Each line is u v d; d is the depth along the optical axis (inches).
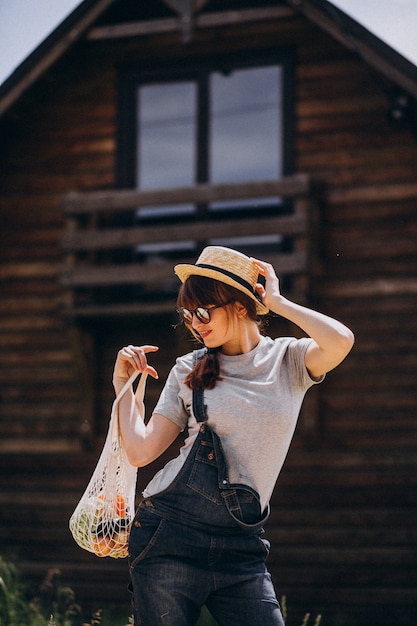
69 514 415.2
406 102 373.1
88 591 399.5
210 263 122.3
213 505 117.1
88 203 402.6
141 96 433.4
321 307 397.7
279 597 381.4
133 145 430.9
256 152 416.5
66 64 433.7
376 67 373.7
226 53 423.5
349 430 391.2
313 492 390.3
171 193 392.8
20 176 441.4
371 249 396.2
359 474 387.5
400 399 387.9
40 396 427.8
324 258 399.9
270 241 409.7
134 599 119.9
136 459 122.2
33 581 404.8
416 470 382.9
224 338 121.4
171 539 117.3
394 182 397.4
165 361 413.4
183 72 428.8
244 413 117.8
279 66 417.7
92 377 417.1
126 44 435.2
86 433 414.6
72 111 438.3
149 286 423.8
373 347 392.2
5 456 428.1
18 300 435.2
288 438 120.3
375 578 376.5
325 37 412.2
